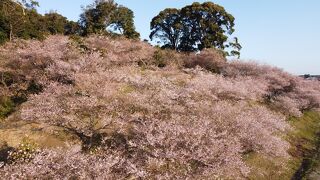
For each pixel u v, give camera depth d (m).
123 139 15.55
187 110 17.44
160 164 11.86
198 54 41.03
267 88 36.47
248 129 17.69
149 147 12.95
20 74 24.73
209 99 21.39
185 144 12.68
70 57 25.22
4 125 19.06
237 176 16.45
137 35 48.91
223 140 14.12
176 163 12.44
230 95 24.47
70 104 16.20
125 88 20.36
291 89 41.94
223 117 17.59
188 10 50.84
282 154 19.38
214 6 49.47
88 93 17.92
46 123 16.58
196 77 29.36
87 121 17.36
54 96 17.44
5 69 24.08
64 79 22.70
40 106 16.27
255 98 30.33
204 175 12.44
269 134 19.03
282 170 20.98
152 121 14.61
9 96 22.62
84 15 44.94
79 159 10.12
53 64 23.03
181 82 25.78
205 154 12.39
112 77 20.30
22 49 26.66
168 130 13.10
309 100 39.69
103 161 10.55
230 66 39.44
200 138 13.17
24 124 18.92
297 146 27.78
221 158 12.83
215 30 49.72
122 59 30.91
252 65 39.88
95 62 23.45
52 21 45.25
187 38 53.47
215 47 49.84
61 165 9.80
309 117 40.91
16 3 39.41
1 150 16.23
